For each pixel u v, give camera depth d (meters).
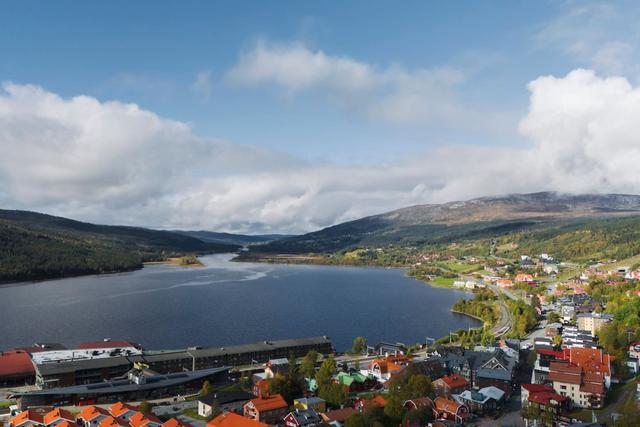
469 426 164.38
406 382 192.50
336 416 167.75
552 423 163.62
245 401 192.38
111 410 178.88
